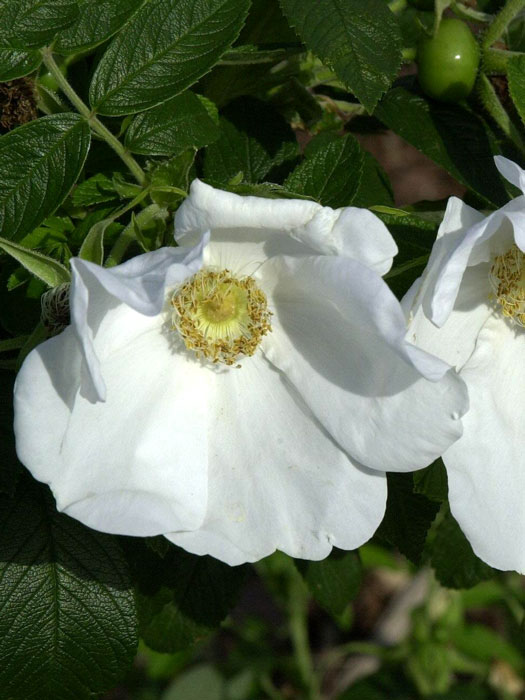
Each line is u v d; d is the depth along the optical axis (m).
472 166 0.25
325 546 0.20
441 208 0.25
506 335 0.22
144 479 0.20
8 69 0.21
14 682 0.22
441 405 0.19
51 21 0.21
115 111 0.22
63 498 0.18
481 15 0.26
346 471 0.20
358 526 0.20
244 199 0.18
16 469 0.21
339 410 0.20
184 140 0.22
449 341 0.22
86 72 0.24
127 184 0.21
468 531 0.20
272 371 0.21
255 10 0.26
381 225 0.18
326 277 0.18
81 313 0.16
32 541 0.23
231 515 0.21
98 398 0.17
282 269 0.21
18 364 0.20
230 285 0.21
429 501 0.24
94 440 0.19
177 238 0.19
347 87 0.21
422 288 0.19
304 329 0.21
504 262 0.22
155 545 0.21
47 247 0.22
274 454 0.21
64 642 0.23
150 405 0.21
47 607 0.23
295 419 0.21
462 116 0.26
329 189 0.22
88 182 0.23
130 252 0.21
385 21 0.22
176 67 0.22
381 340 0.19
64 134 0.21
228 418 0.21
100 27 0.22
